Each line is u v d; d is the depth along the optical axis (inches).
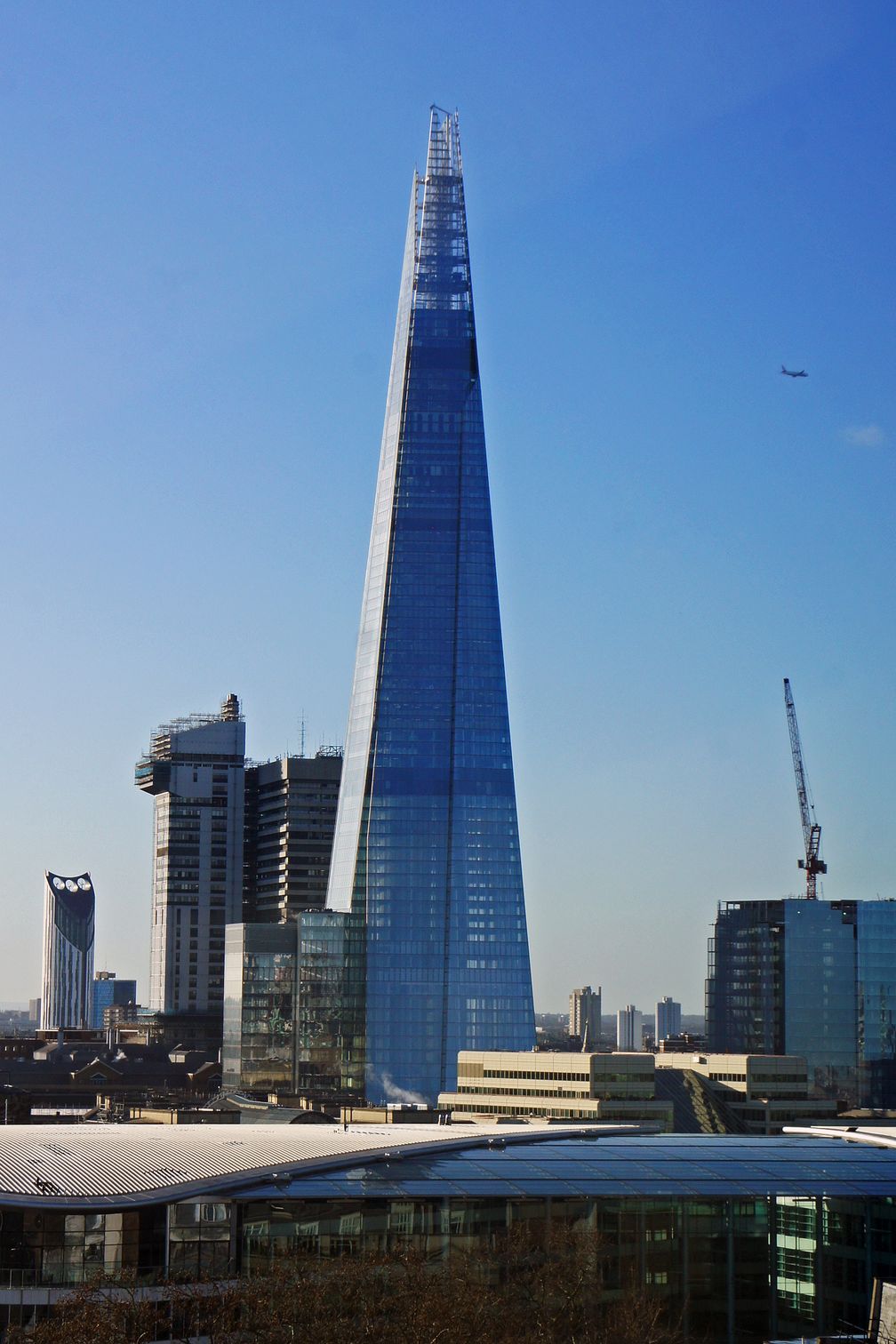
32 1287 6830.7
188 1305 6510.8
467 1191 7529.5
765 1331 7746.1
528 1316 6717.5
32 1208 6850.4
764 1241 7800.2
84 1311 6186.0
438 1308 6136.8
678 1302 7667.3
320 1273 6653.5
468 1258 7204.7
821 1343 6205.7
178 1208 7140.8
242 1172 7313.0
